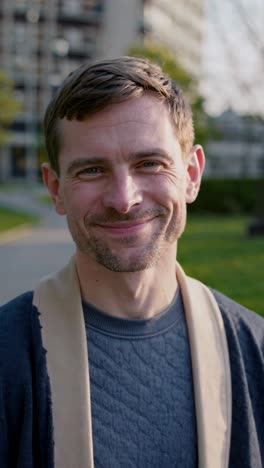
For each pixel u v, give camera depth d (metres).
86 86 1.34
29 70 58.69
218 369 1.48
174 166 1.42
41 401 1.36
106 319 1.45
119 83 1.33
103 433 1.37
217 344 1.51
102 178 1.38
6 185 53.59
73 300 1.46
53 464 1.32
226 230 18.20
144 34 62.81
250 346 1.55
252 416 1.48
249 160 59.41
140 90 1.36
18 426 1.36
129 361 1.43
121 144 1.35
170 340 1.49
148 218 1.40
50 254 12.29
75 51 60.56
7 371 1.37
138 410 1.40
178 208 1.45
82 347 1.41
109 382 1.41
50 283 1.50
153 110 1.38
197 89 31.23
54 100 1.43
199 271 9.02
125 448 1.37
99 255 1.41
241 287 7.66
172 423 1.42
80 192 1.39
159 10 65.38
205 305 1.56
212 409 1.43
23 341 1.41
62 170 1.43
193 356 1.47
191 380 1.47
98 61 1.41
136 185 1.38
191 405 1.45
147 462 1.38
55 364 1.39
